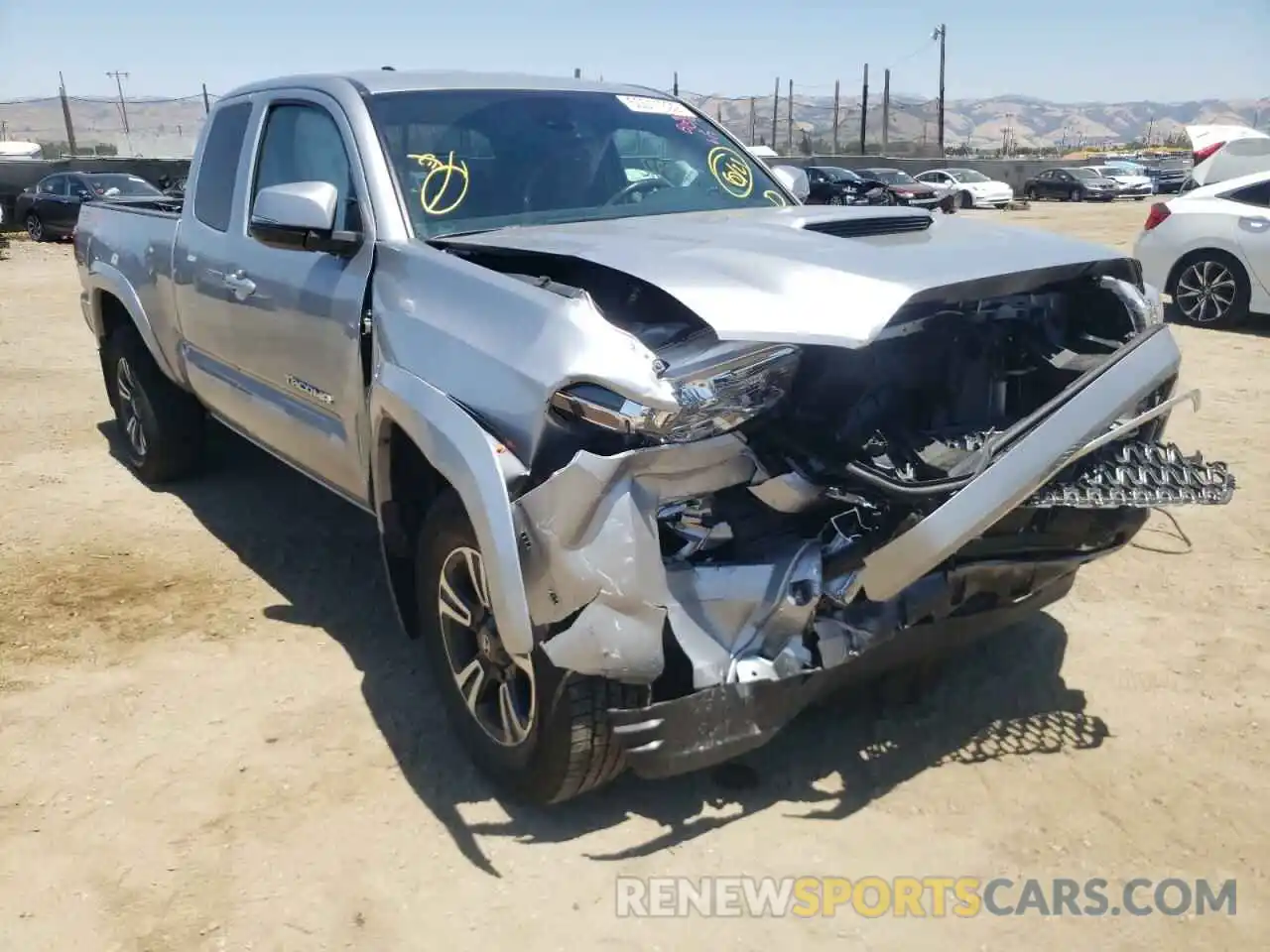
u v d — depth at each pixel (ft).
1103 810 10.03
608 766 9.29
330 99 12.92
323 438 12.62
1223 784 10.39
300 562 15.88
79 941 8.64
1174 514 17.24
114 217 18.84
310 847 9.68
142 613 14.25
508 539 8.59
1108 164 147.95
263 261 13.34
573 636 8.43
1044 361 10.09
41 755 11.10
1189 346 30.48
